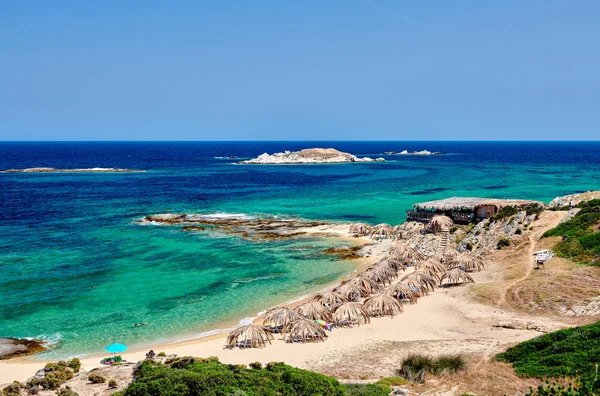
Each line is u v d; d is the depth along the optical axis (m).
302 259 56.03
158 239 65.44
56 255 56.88
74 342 34.56
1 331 36.31
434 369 25.75
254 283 47.62
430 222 63.81
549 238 49.50
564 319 32.66
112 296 43.69
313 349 32.00
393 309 38.38
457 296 40.66
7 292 44.34
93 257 56.09
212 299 43.25
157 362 28.69
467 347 29.81
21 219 79.56
